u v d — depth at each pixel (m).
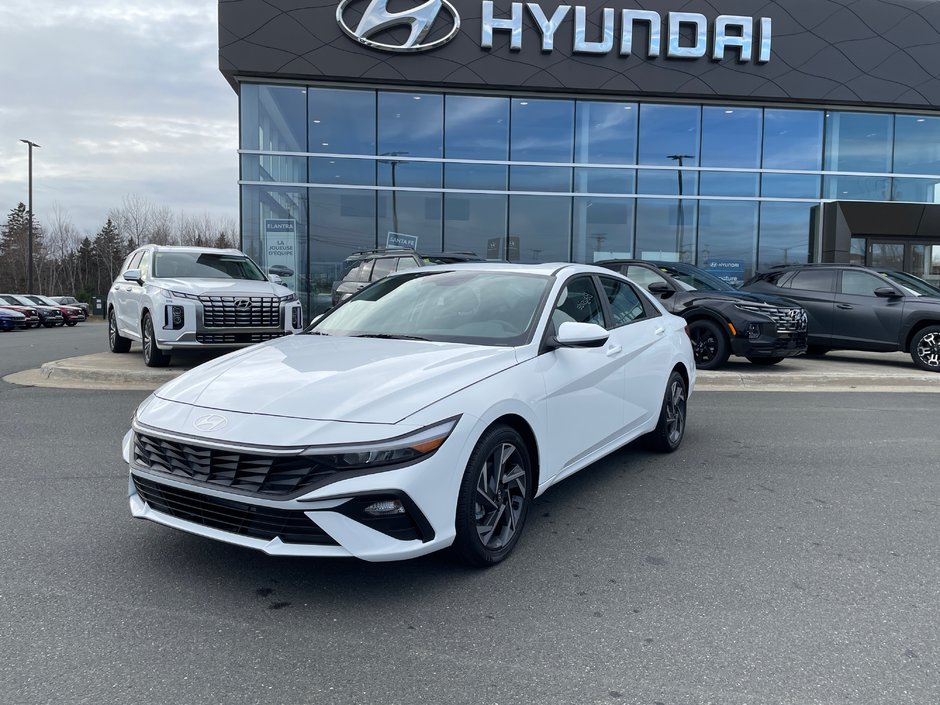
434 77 15.95
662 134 17.39
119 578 3.11
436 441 2.85
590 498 4.42
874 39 17.05
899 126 18.11
